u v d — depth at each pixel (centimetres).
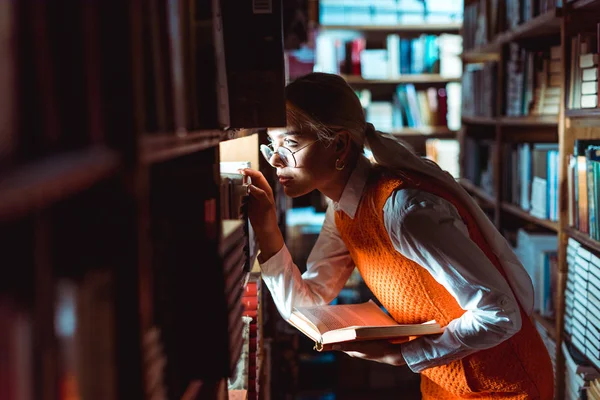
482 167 413
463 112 449
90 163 47
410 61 479
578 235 223
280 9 122
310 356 371
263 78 123
